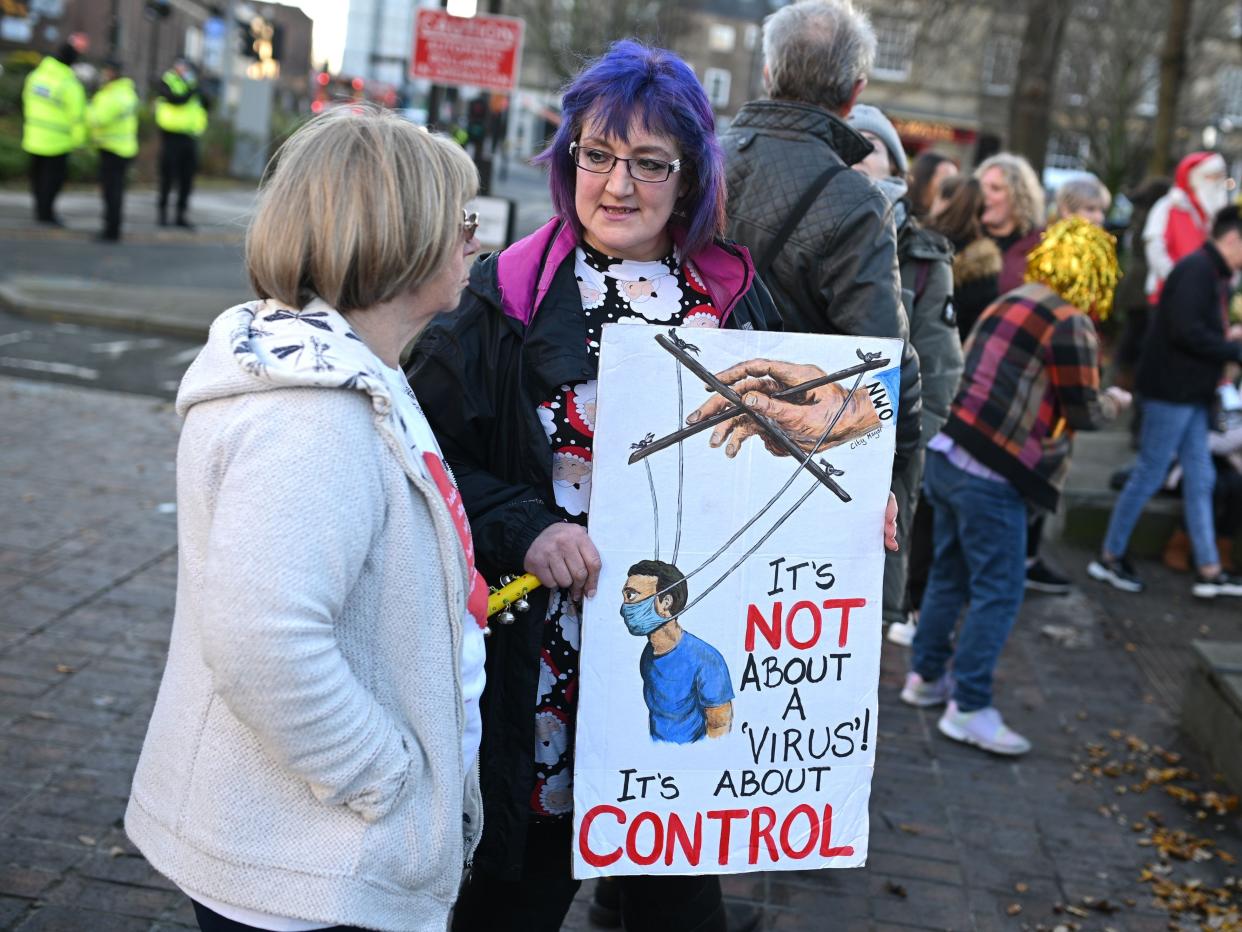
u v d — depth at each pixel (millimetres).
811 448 2082
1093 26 26078
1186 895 3514
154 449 7039
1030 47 15297
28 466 6410
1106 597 6176
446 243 1670
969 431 4207
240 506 1484
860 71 2912
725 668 2102
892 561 3154
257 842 1581
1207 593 6199
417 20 11336
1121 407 4262
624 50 2125
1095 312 4242
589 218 2148
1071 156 31547
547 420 2148
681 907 2369
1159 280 7711
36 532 5422
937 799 4016
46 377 8633
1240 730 4164
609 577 2047
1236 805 4062
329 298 1636
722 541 2072
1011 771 4262
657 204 2125
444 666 1665
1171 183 9641
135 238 16312
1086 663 5328
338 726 1515
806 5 2898
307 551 1483
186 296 11781
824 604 2123
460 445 2191
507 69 11305
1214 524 6691
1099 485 7203
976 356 4242
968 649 4379
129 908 2992
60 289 11422
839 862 2197
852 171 2779
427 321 1784
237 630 1457
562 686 2156
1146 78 26953
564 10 33344
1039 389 4152
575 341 2143
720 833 2143
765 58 2990
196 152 17500
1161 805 4082
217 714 1590
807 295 2770
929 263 3357
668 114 2070
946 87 36719
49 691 3994
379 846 1597
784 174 2773
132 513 5836
